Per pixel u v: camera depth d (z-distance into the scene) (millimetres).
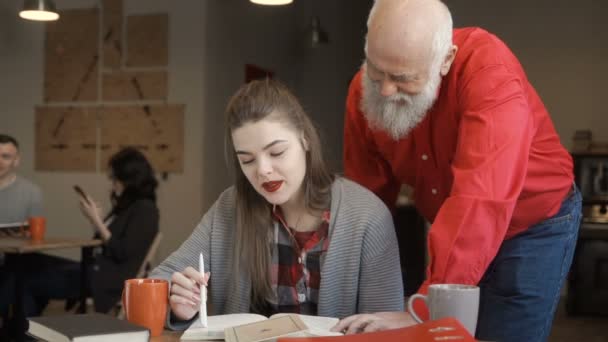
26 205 5227
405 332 1244
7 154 5129
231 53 7375
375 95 1856
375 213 1859
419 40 1705
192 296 1609
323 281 1821
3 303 4582
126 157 4754
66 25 7211
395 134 1888
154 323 1558
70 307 5629
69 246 4445
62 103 7238
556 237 2020
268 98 1723
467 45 1872
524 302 1982
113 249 4602
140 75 7004
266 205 1870
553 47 6902
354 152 2268
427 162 2045
